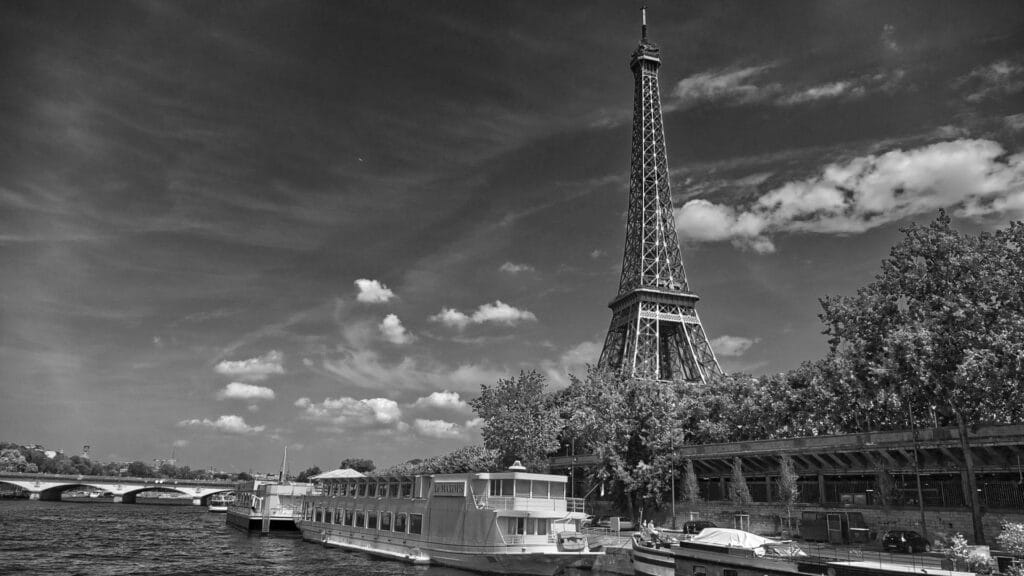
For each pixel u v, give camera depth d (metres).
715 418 116.69
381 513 89.19
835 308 77.06
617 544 73.62
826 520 71.31
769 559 51.78
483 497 72.00
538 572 67.69
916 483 82.12
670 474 103.00
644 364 151.75
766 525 88.19
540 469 115.25
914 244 70.50
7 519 142.38
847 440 85.06
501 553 67.69
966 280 67.50
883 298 73.06
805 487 94.75
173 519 167.25
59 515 165.12
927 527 73.12
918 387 68.06
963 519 70.69
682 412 112.00
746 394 115.19
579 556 67.31
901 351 66.75
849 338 75.75
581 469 128.62
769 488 98.12
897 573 44.50
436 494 78.12
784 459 88.56
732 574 54.38
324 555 88.12
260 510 127.38
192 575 70.69
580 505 77.38
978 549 48.50
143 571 72.94
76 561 79.38
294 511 122.88
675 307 172.88
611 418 104.62
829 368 84.88
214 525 148.25
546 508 70.88
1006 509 67.69
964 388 64.25
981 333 64.00
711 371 159.00
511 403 118.75
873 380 74.06
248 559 83.94
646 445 102.25
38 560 78.94
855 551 58.50
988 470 73.62
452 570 73.38
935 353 65.88
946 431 74.56
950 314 65.62
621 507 105.75
